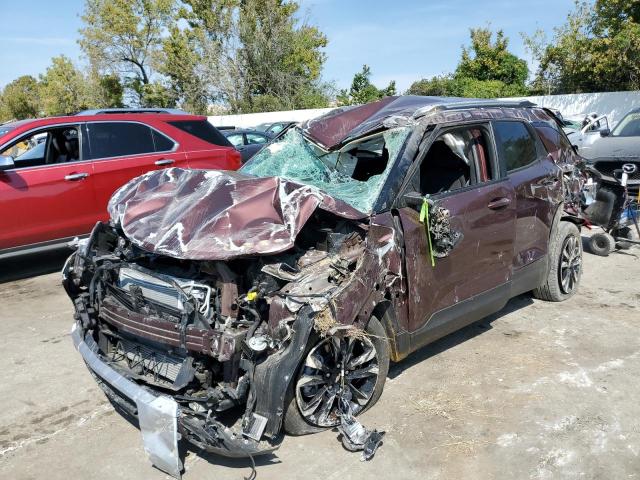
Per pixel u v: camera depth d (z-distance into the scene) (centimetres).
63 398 393
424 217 363
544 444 325
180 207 345
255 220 316
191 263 326
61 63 4441
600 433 335
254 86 3603
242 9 3528
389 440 332
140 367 334
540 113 533
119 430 353
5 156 632
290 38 3525
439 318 392
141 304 323
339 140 438
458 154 427
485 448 323
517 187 454
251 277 308
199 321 290
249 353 284
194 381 302
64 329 520
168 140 760
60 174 668
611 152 908
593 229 863
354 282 312
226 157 805
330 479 298
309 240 346
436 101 461
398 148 387
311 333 299
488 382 398
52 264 761
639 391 381
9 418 367
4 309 577
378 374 352
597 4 2353
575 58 2462
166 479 303
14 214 639
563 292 555
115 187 709
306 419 322
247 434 285
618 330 484
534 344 459
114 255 364
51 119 690
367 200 359
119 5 3853
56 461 321
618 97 2088
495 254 432
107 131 717
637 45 2188
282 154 477
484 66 3167
